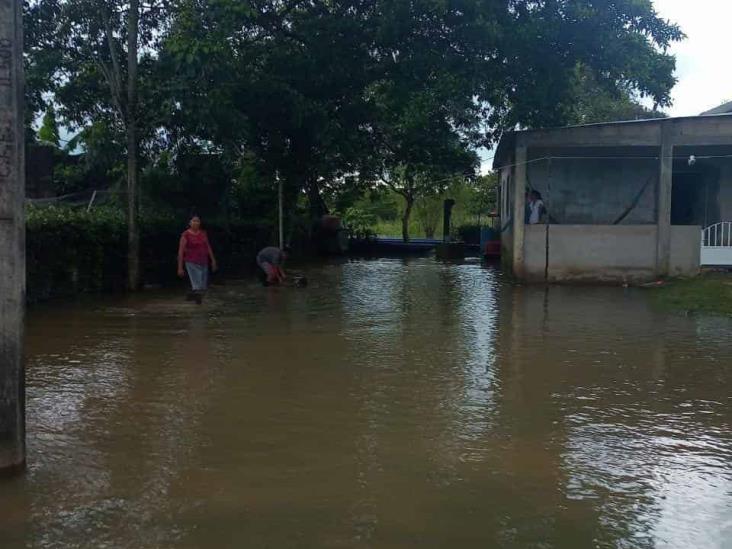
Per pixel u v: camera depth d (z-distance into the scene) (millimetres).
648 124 15234
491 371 7410
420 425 5602
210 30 14242
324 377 7113
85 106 15953
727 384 6918
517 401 6293
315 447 5086
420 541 3707
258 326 10180
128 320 10594
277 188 22859
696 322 10547
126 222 14773
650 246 15578
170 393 6469
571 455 4969
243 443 5152
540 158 16531
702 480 4547
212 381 6914
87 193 18609
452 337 9352
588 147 15883
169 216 16953
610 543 3711
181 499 4188
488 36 16672
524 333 9648
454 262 24969
